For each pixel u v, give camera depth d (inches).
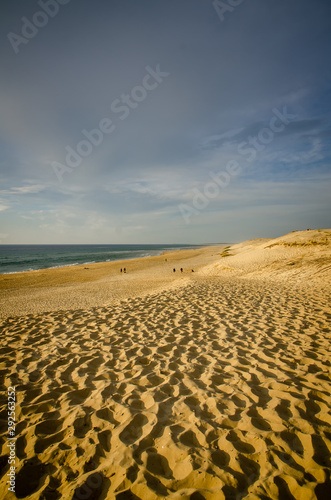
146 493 67.1
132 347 170.7
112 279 835.4
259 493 65.5
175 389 118.0
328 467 72.6
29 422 98.0
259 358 147.8
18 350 168.7
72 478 73.0
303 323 206.5
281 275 550.9
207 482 69.6
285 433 86.7
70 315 251.4
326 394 109.7
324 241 729.0
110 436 89.0
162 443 84.4
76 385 125.3
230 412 99.4
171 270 1051.9
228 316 232.7
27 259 2226.9
